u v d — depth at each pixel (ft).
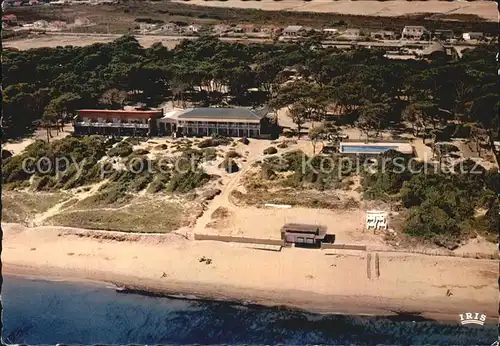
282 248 253.65
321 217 278.05
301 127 398.62
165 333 208.03
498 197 276.82
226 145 369.71
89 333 208.33
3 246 265.54
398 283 228.22
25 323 213.05
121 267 248.93
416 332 202.18
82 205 301.22
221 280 236.84
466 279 227.81
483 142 350.64
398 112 404.57
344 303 220.64
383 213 274.98
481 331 202.18
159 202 301.43
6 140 382.83
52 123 410.11
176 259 251.39
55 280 242.58
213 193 307.17
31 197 311.06
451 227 257.55
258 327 211.20
